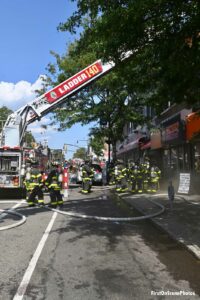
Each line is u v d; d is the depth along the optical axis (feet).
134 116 85.61
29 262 22.40
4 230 32.30
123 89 80.38
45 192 68.64
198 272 20.70
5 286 18.25
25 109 58.54
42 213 42.57
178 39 28.66
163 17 27.96
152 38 29.71
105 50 31.86
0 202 53.52
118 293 17.34
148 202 50.90
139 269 21.18
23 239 28.76
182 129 60.18
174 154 74.95
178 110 67.87
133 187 67.72
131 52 33.24
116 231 32.17
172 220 35.96
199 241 27.02
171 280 19.30
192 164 63.21
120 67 34.86
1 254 24.27
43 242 27.73
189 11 26.23
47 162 85.30
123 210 45.32
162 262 22.67
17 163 56.90
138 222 36.68
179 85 33.14
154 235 30.58
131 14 26.81
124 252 25.03
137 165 69.05
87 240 28.55
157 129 81.51
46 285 18.39
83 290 17.71
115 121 89.56
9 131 57.67
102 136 93.81
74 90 58.49
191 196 55.16
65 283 18.70
